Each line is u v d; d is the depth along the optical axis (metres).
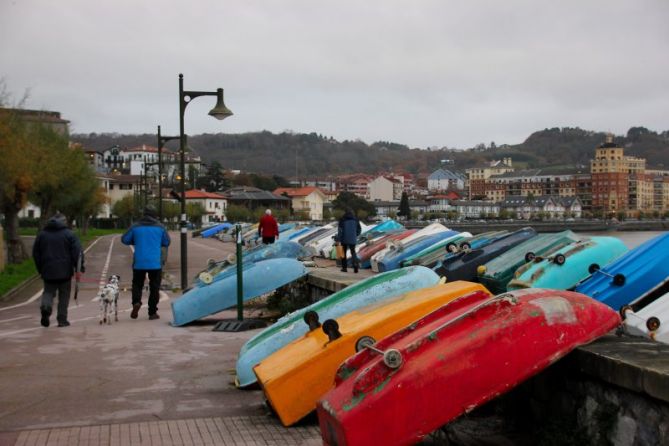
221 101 21.02
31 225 106.44
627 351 4.92
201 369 9.38
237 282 13.02
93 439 6.37
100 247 54.84
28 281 26.41
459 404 4.91
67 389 8.30
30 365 9.69
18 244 35.16
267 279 13.46
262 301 16.98
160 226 14.95
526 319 5.13
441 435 5.98
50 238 13.48
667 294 7.86
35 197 47.75
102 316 14.84
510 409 6.09
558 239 14.01
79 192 54.34
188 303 13.45
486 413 6.38
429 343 5.08
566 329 5.14
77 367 9.55
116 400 7.79
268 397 6.77
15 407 7.52
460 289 7.05
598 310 5.32
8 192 33.44
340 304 8.49
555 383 5.45
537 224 116.31
